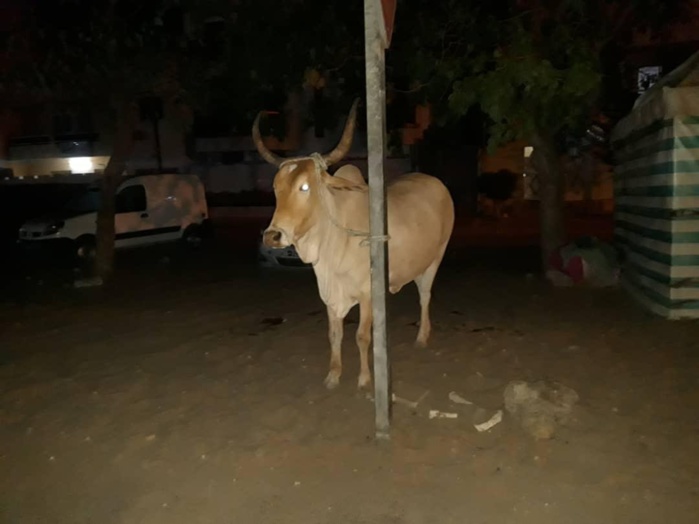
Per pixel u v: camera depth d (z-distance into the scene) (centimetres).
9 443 547
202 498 455
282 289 1103
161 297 1067
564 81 850
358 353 738
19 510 452
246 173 2891
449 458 493
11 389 661
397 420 554
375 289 500
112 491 470
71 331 866
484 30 967
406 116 1290
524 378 640
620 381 627
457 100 880
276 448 517
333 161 536
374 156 482
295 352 750
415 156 2483
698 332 760
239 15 1076
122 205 1530
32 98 1220
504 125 912
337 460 496
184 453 516
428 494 448
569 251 1055
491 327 821
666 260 809
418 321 862
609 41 1093
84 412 600
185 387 652
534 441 512
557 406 530
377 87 472
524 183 2544
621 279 1018
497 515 423
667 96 765
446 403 586
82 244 1483
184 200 1638
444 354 719
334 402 598
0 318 952
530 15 988
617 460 482
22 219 1902
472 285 1088
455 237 1852
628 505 429
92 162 2842
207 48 1148
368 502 442
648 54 1880
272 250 1295
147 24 1112
